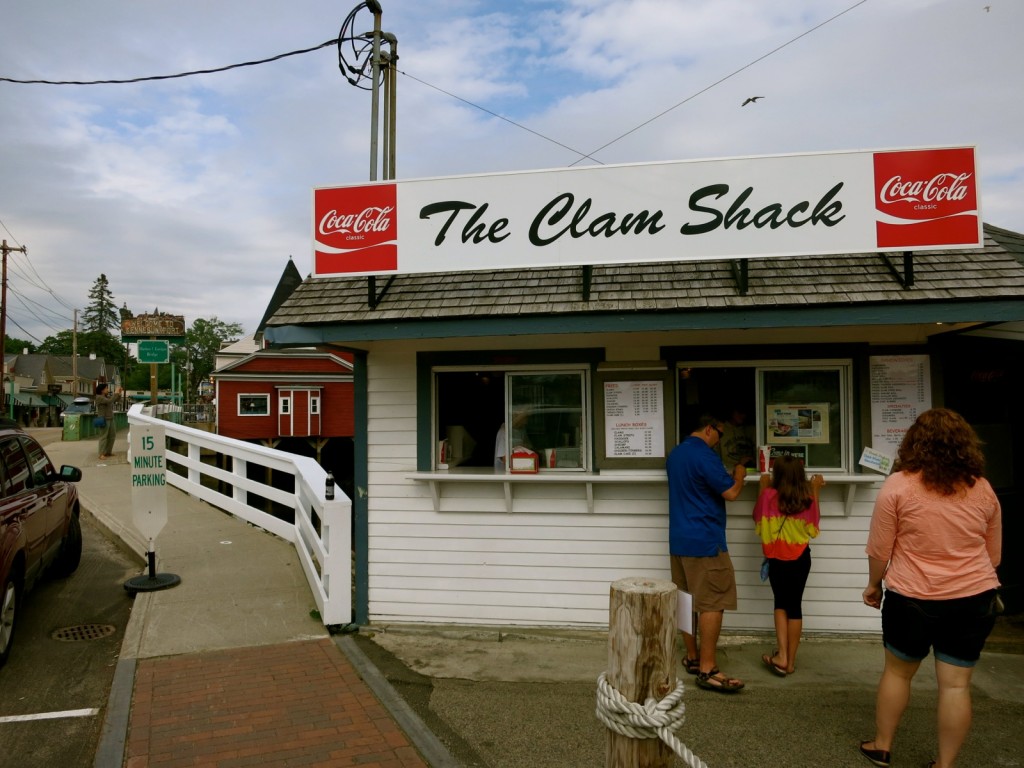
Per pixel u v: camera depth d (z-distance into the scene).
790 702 4.74
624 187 5.46
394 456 6.43
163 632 6.09
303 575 7.83
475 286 6.06
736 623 5.98
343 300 6.13
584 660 5.54
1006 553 6.46
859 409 5.92
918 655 3.74
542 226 5.57
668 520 5.94
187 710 4.62
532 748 4.16
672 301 5.42
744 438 6.09
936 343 5.93
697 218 5.37
